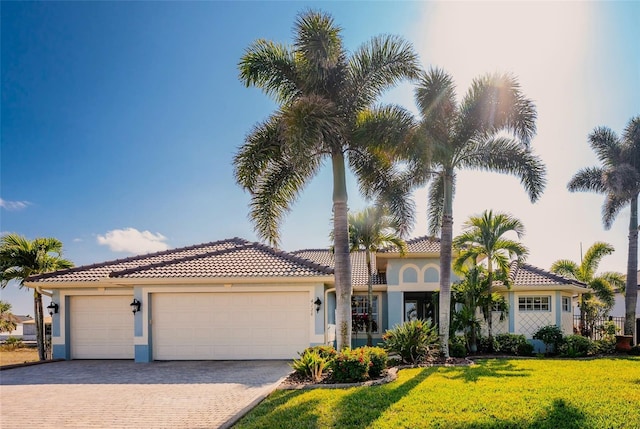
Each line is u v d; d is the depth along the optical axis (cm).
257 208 1459
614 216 2516
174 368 1435
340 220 1334
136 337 1598
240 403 940
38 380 1265
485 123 1617
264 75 1388
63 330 1730
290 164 1381
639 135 2347
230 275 1564
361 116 1402
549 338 1944
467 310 1889
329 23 1274
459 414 799
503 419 768
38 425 813
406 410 823
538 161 1675
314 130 1172
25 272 2052
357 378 1096
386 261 2345
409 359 1484
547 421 755
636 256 2294
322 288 1588
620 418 771
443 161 1612
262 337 1603
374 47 1401
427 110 1523
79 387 1149
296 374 1216
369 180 1554
